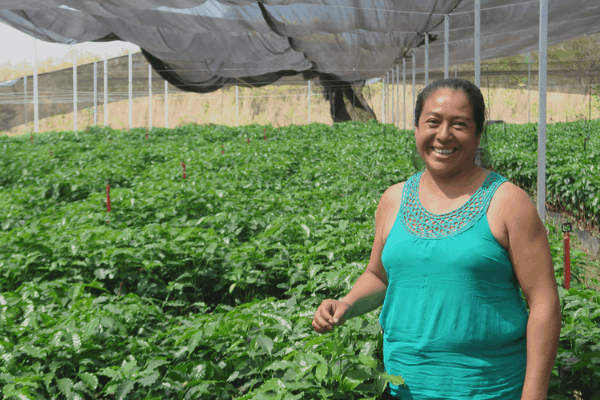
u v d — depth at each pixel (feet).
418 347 6.83
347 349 10.98
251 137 89.56
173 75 82.74
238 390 11.76
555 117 167.84
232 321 13.73
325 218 24.95
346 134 88.22
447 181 6.91
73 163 54.54
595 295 14.44
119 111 203.00
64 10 47.52
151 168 50.70
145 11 44.14
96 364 12.45
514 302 6.69
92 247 20.81
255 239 23.02
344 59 75.15
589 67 115.55
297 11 42.45
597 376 10.67
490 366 6.53
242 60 67.67
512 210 6.37
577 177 33.53
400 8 40.50
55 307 16.34
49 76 134.21
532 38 68.74
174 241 21.21
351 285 16.25
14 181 50.11
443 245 6.60
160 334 14.12
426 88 7.03
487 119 7.27
